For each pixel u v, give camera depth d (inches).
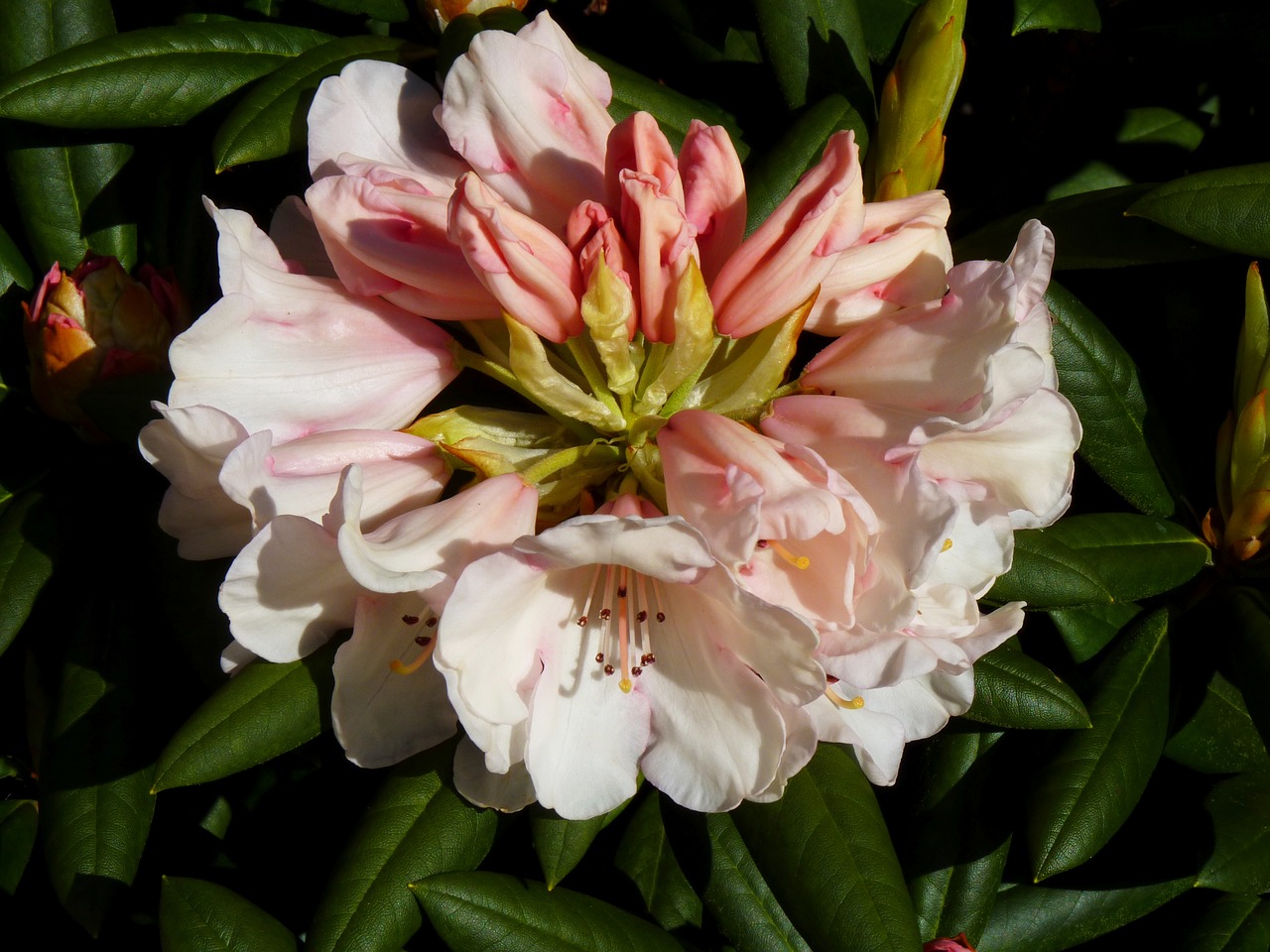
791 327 20.7
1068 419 20.6
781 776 20.4
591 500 21.2
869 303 21.3
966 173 27.4
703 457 20.3
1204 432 25.0
